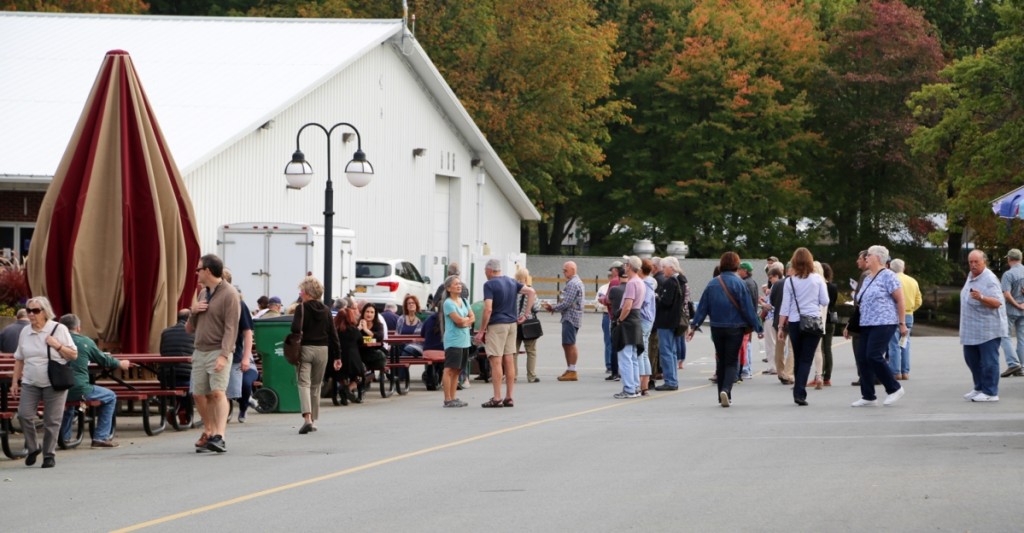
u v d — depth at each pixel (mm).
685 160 107125
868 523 14906
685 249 101812
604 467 20188
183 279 31516
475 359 41031
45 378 22328
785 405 30281
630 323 33469
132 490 19062
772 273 41688
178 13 103375
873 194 112312
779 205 106500
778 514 15586
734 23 108438
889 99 107500
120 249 30438
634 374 33656
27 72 60812
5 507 17703
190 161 52094
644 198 111688
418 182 75562
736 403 31125
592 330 76500
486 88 95562
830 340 35938
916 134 91250
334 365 27625
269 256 49781
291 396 31719
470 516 15992
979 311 29938
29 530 15852
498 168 84188
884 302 28969
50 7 88625
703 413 28781
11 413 23469
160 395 27469
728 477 18797
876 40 106812
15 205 53250
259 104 58000
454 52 94312
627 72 110625
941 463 19734
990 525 14641
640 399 33094
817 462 20188
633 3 116188
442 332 37125
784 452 21547
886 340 28969
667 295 35625
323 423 29016
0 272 43031
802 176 108188
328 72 62188
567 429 26125
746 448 22203
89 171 30672
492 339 31859
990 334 29891
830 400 31359
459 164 81250
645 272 35969
